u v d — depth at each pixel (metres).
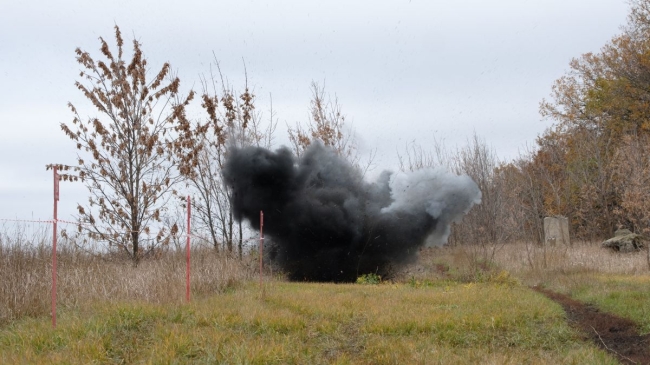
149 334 10.34
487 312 13.11
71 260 15.73
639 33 43.12
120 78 20.73
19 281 12.60
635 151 32.81
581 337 11.49
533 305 13.98
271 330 11.03
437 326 11.78
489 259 25.62
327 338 10.91
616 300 14.80
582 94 46.69
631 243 29.00
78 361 8.52
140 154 20.80
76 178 19.97
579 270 22.28
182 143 21.86
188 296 13.19
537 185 41.53
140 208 20.69
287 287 18.78
